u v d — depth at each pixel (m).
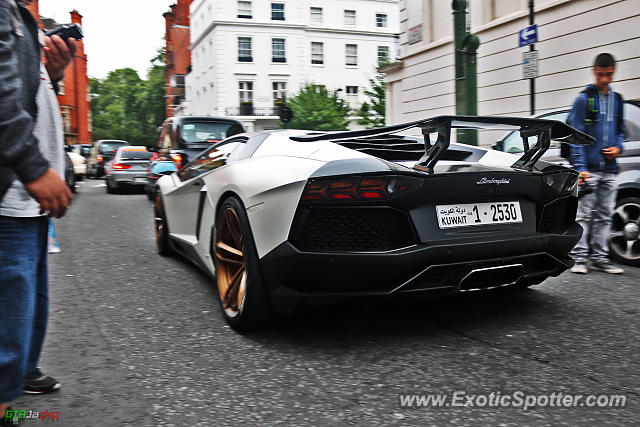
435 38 14.12
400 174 2.57
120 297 3.81
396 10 43.62
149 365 2.55
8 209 1.71
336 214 2.57
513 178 2.85
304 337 2.90
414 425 1.94
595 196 4.35
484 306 3.40
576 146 4.28
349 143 3.35
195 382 2.35
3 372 1.73
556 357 2.56
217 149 4.11
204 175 3.77
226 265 3.22
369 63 43.28
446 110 13.73
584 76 9.77
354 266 2.54
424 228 2.65
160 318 3.31
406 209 2.63
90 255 5.48
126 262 5.09
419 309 3.35
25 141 1.57
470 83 8.62
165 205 4.94
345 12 42.34
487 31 12.10
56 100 1.95
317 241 2.59
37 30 1.79
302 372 2.44
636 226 4.56
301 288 2.65
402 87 15.73
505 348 2.68
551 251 3.01
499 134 8.22
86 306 3.59
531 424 1.93
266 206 2.70
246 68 40.28
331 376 2.39
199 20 44.59
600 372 2.38
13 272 1.74
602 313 3.25
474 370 2.42
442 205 2.72
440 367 2.46
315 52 41.88
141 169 15.06
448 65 13.50
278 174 2.74
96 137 89.62
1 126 1.52
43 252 2.12
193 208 4.08
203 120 10.25
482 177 2.75
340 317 3.22
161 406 2.12
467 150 3.46
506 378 2.33
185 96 58.09
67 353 2.72
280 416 2.03
